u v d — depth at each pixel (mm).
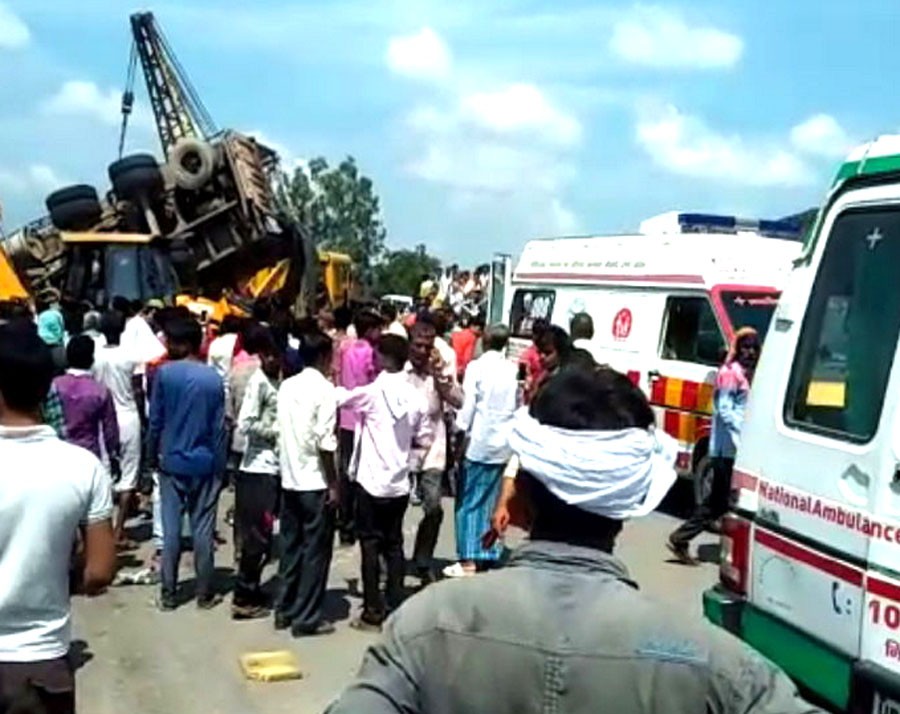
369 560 8664
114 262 20484
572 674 2102
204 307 19203
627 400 2303
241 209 22188
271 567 10547
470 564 9453
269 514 8914
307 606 8586
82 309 14906
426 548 9766
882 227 4535
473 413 9305
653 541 12203
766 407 5012
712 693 2100
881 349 4367
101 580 4438
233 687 7570
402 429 8594
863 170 4684
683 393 13391
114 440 9062
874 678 4141
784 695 2123
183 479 9164
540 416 2305
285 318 12148
